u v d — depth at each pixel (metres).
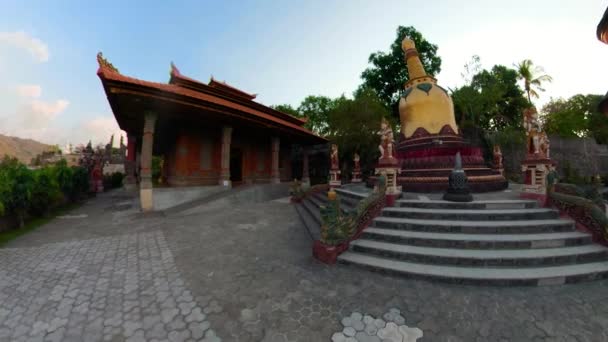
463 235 5.29
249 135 19.14
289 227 8.54
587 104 26.23
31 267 5.07
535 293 3.79
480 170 9.72
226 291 4.03
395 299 3.71
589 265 4.41
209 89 16.12
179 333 3.01
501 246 4.89
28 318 3.34
